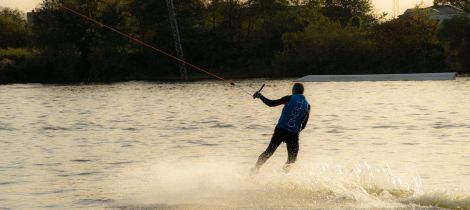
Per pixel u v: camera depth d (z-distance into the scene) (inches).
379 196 831.7
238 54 6707.7
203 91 3959.2
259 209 787.4
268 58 6604.3
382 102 2721.5
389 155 1237.1
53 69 6136.8
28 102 3186.5
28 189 948.0
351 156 1234.6
